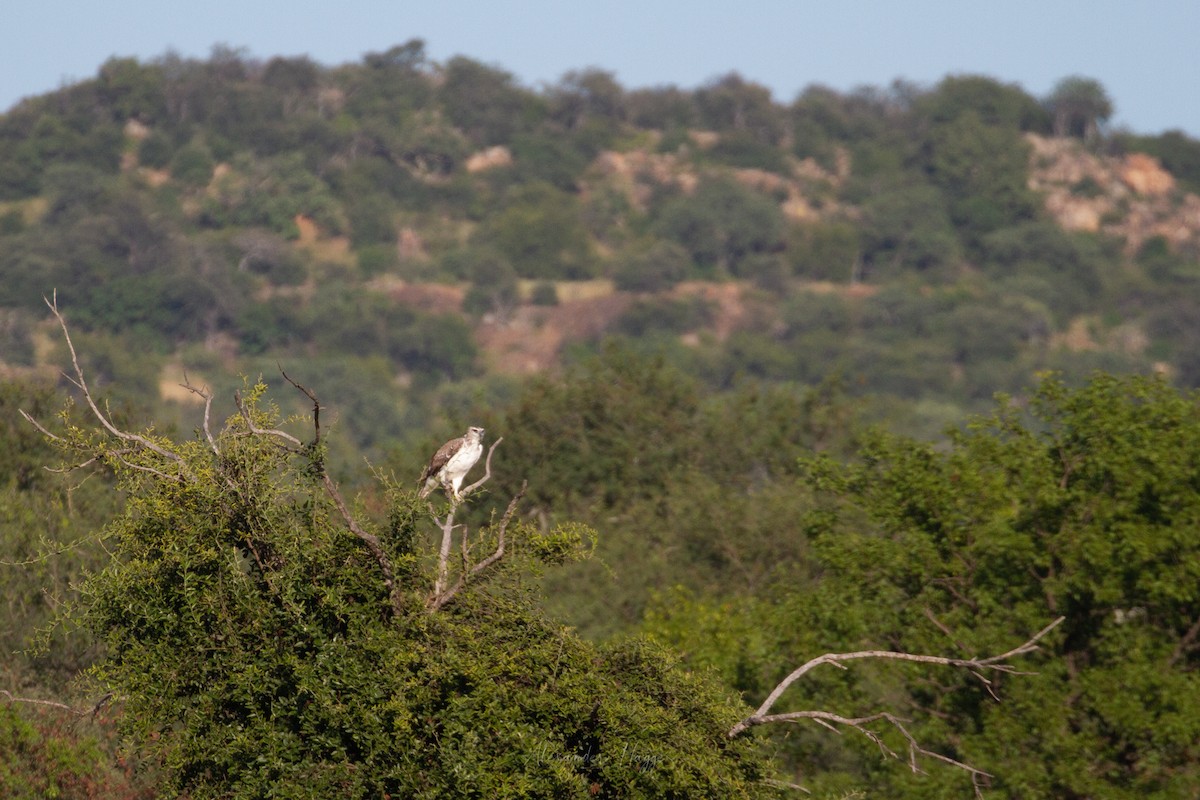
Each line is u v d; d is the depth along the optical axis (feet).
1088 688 207.72
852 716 221.66
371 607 134.92
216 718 134.21
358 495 143.33
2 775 214.07
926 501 229.25
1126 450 217.77
